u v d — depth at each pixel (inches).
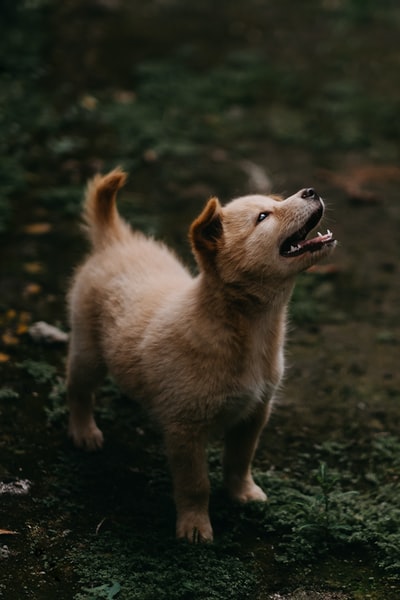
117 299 219.1
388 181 391.9
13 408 241.0
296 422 252.8
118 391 255.3
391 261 338.0
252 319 198.7
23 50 436.8
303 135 420.5
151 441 239.3
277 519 212.1
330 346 288.4
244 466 218.7
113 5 508.4
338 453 240.8
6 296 293.3
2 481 215.0
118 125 402.9
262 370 203.6
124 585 187.9
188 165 385.4
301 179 387.5
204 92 445.4
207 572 193.5
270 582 194.4
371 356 284.4
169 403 200.5
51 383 253.4
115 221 237.3
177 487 205.5
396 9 553.9
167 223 344.2
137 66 455.5
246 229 196.5
